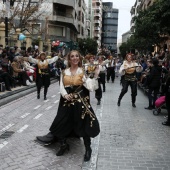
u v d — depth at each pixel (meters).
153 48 36.34
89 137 5.09
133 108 10.18
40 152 5.42
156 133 7.03
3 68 12.50
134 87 10.28
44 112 9.01
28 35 25.09
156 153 5.63
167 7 15.44
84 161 5.04
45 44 30.69
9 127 7.14
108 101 11.60
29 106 9.92
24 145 5.78
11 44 21.97
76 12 52.16
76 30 53.81
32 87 14.51
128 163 5.10
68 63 5.22
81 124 5.01
